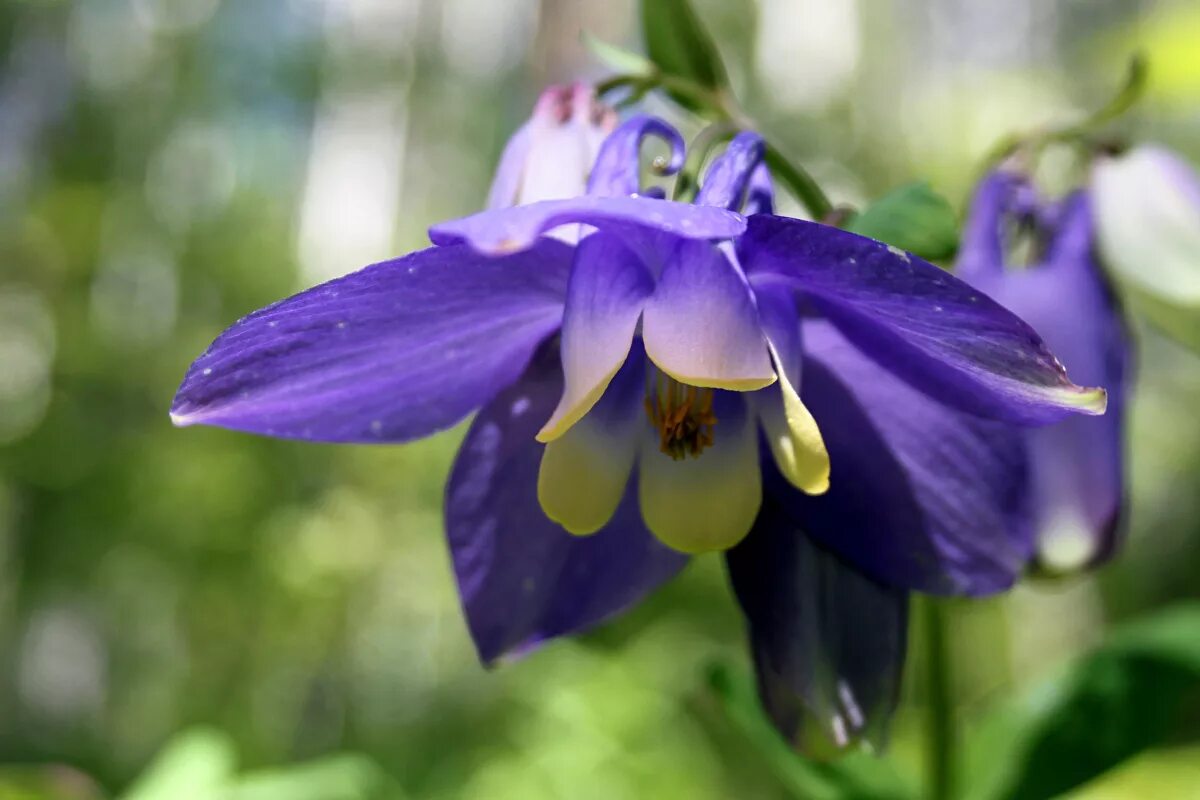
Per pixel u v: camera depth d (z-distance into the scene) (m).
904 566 0.22
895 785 0.28
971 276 0.25
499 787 0.67
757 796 0.79
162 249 1.30
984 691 1.04
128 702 1.25
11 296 1.23
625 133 0.21
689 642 0.91
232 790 0.34
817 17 1.43
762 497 0.22
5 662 1.28
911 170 1.17
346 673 1.14
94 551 1.16
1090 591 1.17
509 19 1.56
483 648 0.22
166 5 1.43
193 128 1.44
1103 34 0.95
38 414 1.20
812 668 0.22
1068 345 0.24
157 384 1.22
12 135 1.33
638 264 0.20
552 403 0.22
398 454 1.12
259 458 1.13
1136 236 0.25
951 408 0.21
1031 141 0.26
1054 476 0.24
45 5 1.31
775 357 0.20
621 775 0.65
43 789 0.36
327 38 1.65
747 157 0.21
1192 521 1.25
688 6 0.26
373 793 0.37
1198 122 0.86
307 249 1.53
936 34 1.40
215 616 1.14
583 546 0.22
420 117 1.65
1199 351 0.26
